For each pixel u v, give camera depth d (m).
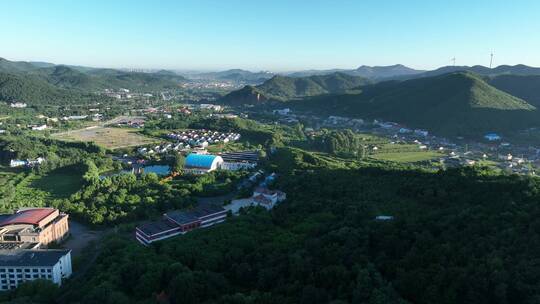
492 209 195.00
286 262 176.88
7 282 199.00
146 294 169.25
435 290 139.00
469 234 170.62
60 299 181.38
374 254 175.88
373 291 140.62
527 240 153.12
